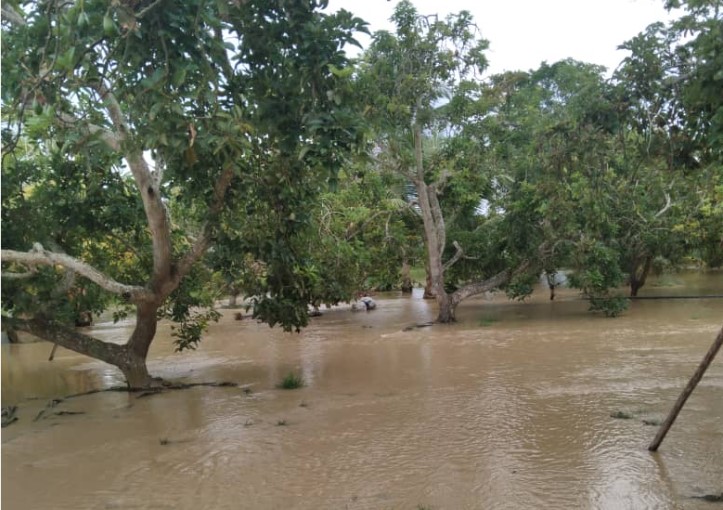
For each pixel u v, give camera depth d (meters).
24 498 6.29
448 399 9.72
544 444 7.31
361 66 18.17
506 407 9.05
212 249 11.95
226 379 12.30
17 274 9.68
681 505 5.48
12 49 6.68
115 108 8.12
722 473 6.13
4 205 10.27
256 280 11.66
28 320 10.46
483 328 18.83
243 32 7.17
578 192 12.66
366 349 15.70
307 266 12.02
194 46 6.25
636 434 7.50
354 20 6.71
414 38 18.45
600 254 19.72
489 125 19.98
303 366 13.52
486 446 7.32
